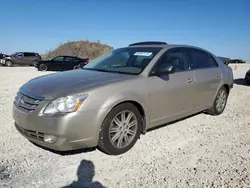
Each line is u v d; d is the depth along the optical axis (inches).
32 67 954.1
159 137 161.2
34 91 130.3
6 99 267.1
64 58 770.8
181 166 123.9
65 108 118.5
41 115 119.6
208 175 115.7
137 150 141.6
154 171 118.8
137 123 143.4
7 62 995.9
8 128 171.3
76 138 120.3
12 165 121.6
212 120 201.8
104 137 128.1
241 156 135.7
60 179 111.3
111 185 107.2
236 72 758.5
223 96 221.0
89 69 173.3
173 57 171.3
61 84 132.4
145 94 144.1
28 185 106.0
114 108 130.5
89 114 121.8
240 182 110.0
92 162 127.0
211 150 143.0
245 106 255.6
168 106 160.6
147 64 153.9
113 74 149.7
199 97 187.3
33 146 143.1
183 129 177.6
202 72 189.9
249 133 172.6
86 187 105.7
